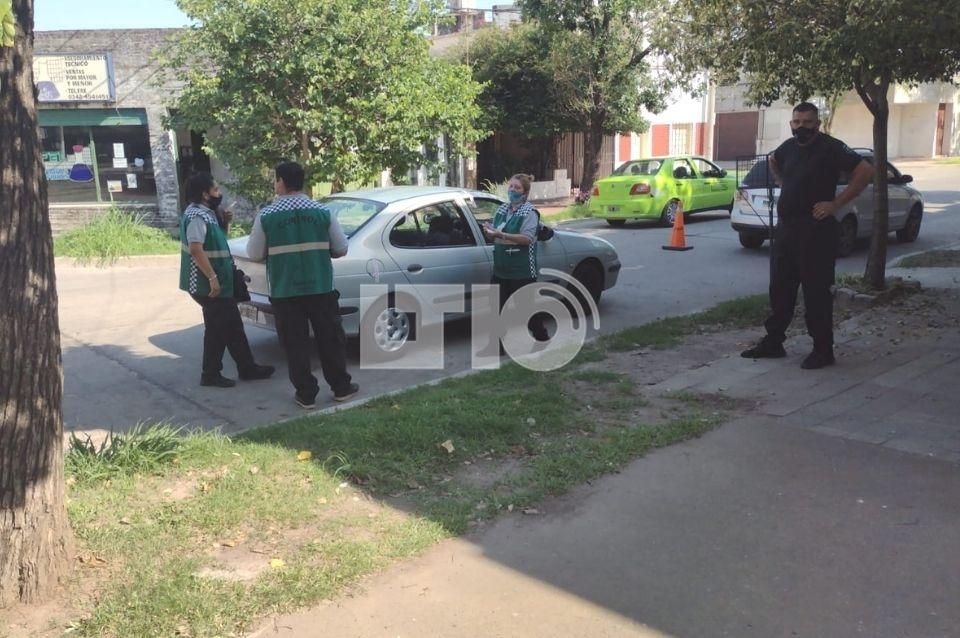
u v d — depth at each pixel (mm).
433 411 5707
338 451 5059
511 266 7672
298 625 3414
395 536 4102
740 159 14922
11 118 3238
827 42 7598
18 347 3316
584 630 3383
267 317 7547
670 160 18844
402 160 15195
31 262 3328
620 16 21062
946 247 14453
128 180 18953
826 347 6910
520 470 4918
